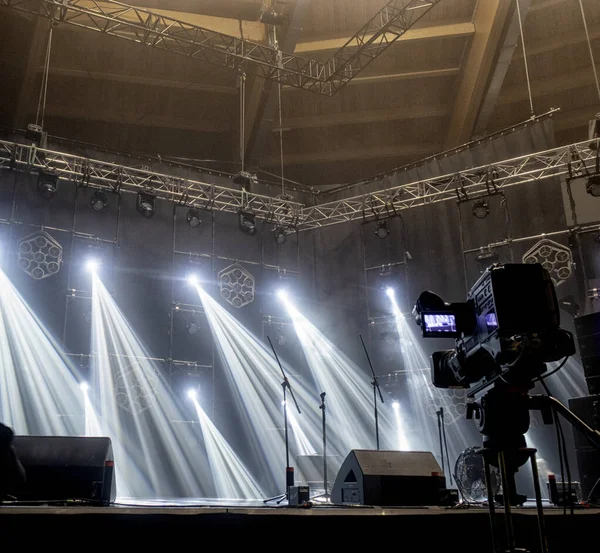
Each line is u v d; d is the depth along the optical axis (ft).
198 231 43.19
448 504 18.38
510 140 41.32
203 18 40.42
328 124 51.13
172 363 39.68
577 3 43.88
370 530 10.52
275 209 44.55
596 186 35.81
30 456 16.22
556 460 34.47
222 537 9.70
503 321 7.68
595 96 49.47
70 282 37.99
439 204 42.98
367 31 41.73
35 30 38.47
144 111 48.96
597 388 19.56
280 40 40.29
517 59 47.73
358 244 45.39
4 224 36.45
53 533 9.06
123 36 34.88
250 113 46.26
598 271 36.99
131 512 9.42
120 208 40.81
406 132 53.01
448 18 44.32
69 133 49.37
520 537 11.39
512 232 39.93
